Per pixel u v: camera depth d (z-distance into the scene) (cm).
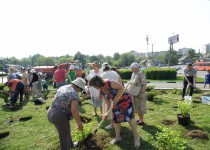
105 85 459
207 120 683
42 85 1501
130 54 9438
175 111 812
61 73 1069
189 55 9875
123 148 493
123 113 477
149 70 2795
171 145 418
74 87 419
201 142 520
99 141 524
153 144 508
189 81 1001
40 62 8938
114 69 800
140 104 639
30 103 1043
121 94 460
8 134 613
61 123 402
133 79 630
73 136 523
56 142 530
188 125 633
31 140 564
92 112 823
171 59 8169
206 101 938
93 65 721
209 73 1573
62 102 400
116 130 517
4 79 3253
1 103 1052
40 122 709
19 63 10681
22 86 995
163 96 1159
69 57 8919
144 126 638
